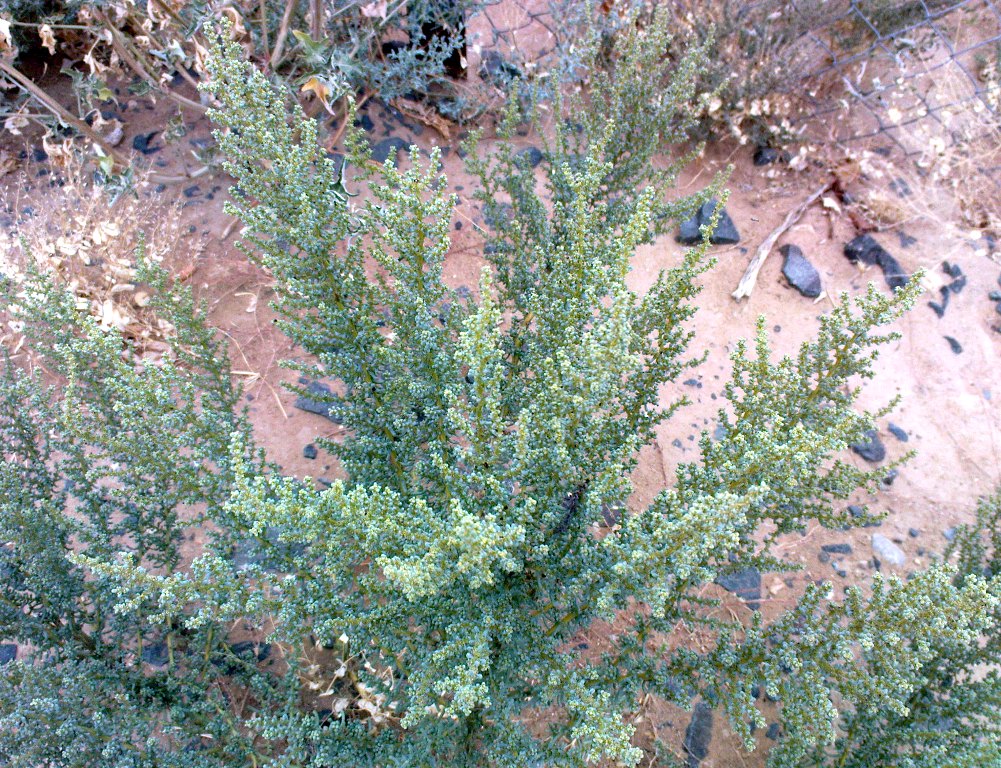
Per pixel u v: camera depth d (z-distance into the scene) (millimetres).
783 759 2205
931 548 3277
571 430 1805
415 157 1923
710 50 4230
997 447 3590
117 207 3465
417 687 1703
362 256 2209
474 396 1814
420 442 2264
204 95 3479
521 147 4297
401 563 1479
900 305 1904
